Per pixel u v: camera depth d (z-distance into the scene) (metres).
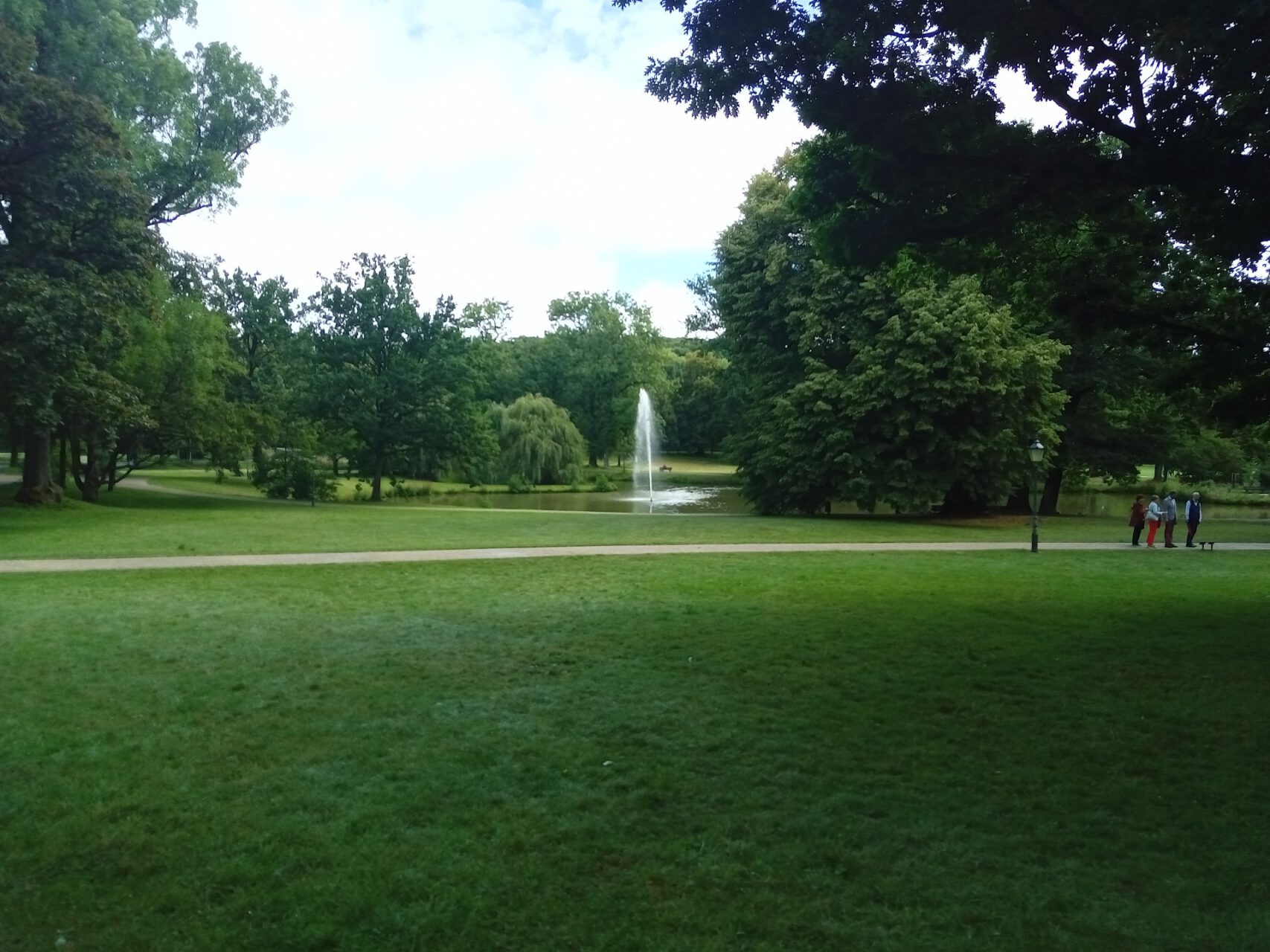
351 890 4.70
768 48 9.80
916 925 4.40
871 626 11.72
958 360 30.59
